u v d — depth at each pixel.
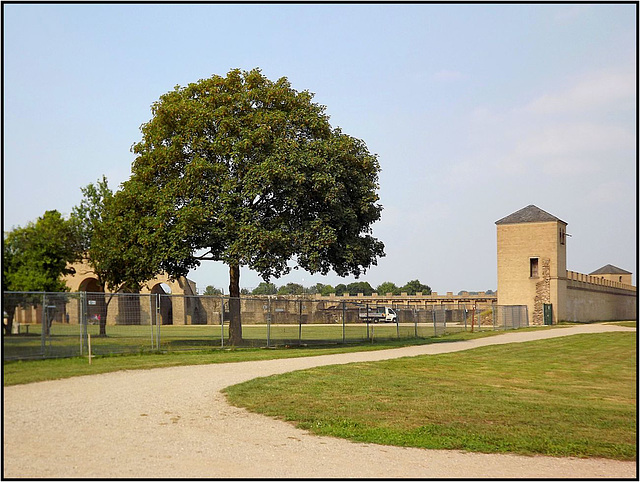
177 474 9.17
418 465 10.48
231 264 31.02
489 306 84.81
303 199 32.09
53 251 42.47
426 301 90.19
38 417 12.41
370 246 35.72
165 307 76.31
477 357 29.66
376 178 35.53
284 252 31.06
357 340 38.94
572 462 11.24
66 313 23.06
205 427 12.48
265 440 11.68
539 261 69.44
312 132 33.84
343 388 17.88
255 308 76.25
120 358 23.62
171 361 23.25
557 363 28.05
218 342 33.06
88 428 11.74
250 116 32.31
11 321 21.12
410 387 18.58
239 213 31.03
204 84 33.47
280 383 18.36
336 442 11.87
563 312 70.44
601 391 19.89
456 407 15.54
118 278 34.66
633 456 11.73
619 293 96.88
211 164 30.97
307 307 82.31
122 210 32.88
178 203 31.59
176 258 31.17
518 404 16.28
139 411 13.55
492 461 11.05
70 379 17.62
